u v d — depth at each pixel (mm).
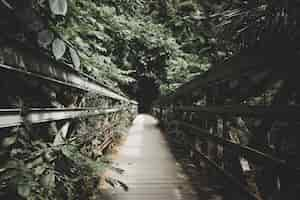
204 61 10398
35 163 1683
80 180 2359
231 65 2623
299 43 1581
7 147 1604
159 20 14805
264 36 1986
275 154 1905
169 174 4109
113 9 5305
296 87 1736
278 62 1750
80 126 3141
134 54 14102
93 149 3652
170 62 13711
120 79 8938
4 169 1425
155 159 5285
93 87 4004
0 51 1406
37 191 1549
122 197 3070
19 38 1637
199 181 3709
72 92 2947
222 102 3381
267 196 2068
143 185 3529
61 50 1643
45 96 2139
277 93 1896
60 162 2023
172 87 12562
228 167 3062
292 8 1713
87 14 3621
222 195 3104
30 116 1779
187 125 5938
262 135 2125
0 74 1595
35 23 1557
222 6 3736
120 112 8586
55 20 2072
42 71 1939
